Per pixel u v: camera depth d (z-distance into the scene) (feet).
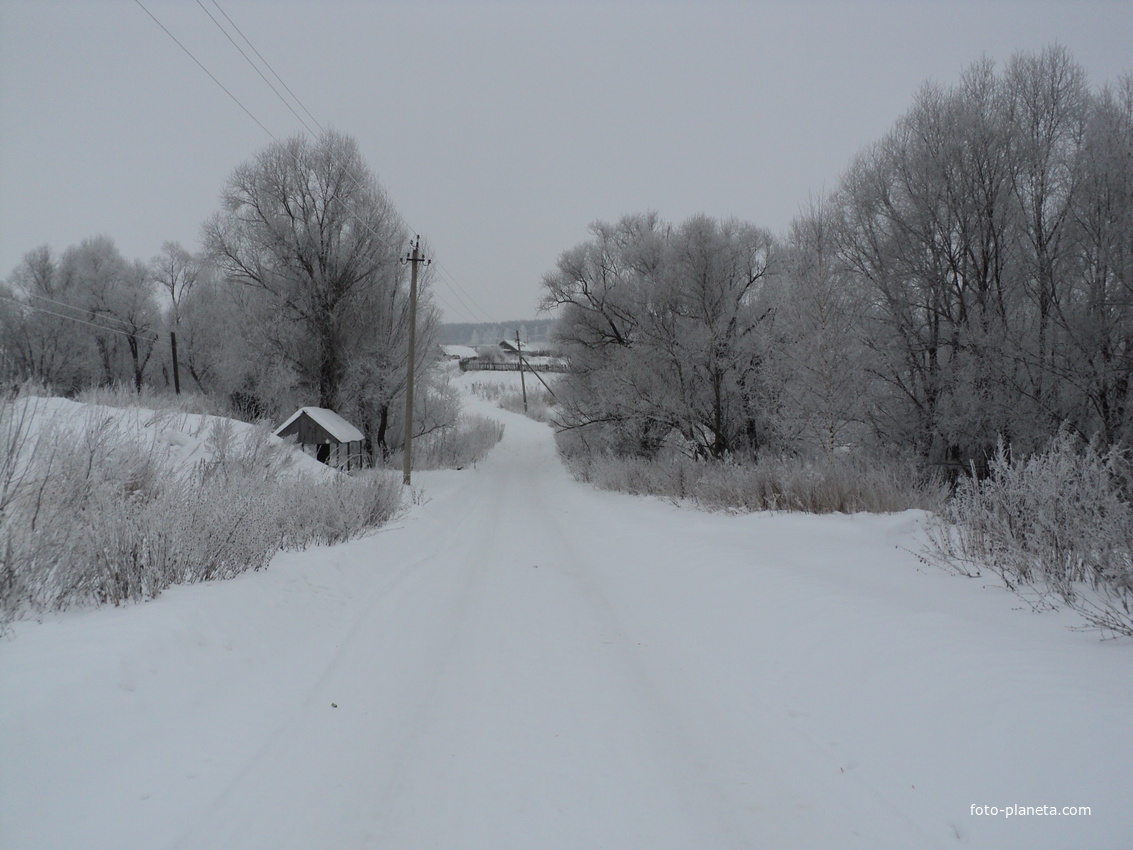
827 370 48.73
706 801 10.19
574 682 15.60
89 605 16.65
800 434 56.44
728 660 16.62
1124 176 45.42
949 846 8.50
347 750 12.00
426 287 104.88
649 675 16.02
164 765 10.77
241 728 12.58
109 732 10.99
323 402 97.55
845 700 12.91
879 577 20.84
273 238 92.73
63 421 26.48
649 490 64.18
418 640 19.10
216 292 125.29
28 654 12.49
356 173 97.04
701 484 50.78
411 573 29.40
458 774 11.12
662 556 30.40
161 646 14.02
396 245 100.83
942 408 53.21
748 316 69.36
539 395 264.11
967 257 54.49
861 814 9.54
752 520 37.50
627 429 83.61
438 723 13.24
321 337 96.48
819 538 29.60
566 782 10.84
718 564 25.46
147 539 18.40
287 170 94.32
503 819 9.73
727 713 13.51
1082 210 48.34
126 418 36.99
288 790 10.50
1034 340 49.24
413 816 9.81
